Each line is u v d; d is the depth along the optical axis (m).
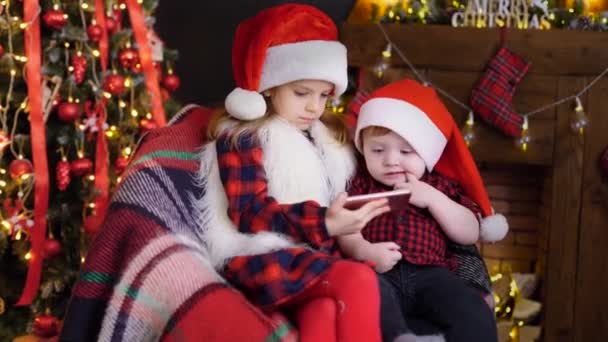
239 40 1.98
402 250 2.00
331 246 1.96
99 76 2.79
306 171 1.87
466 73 3.34
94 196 2.70
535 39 3.28
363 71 3.41
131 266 1.66
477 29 3.31
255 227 1.77
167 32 4.11
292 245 1.76
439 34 3.34
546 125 3.31
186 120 2.03
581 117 3.23
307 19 1.91
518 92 3.31
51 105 2.65
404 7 3.48
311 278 1.65
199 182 1.86
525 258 3.63
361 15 3.66
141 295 1.64
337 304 1.61
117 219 1.73
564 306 3.37
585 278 3.35
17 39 2.59
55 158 2.75
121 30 3.02
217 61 4.11
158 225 1.71
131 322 1.64
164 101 3.30
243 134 1.86
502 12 3.37
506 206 3.63
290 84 1.89
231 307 1.57
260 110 1.85
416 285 1.96
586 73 3.26
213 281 1.61
